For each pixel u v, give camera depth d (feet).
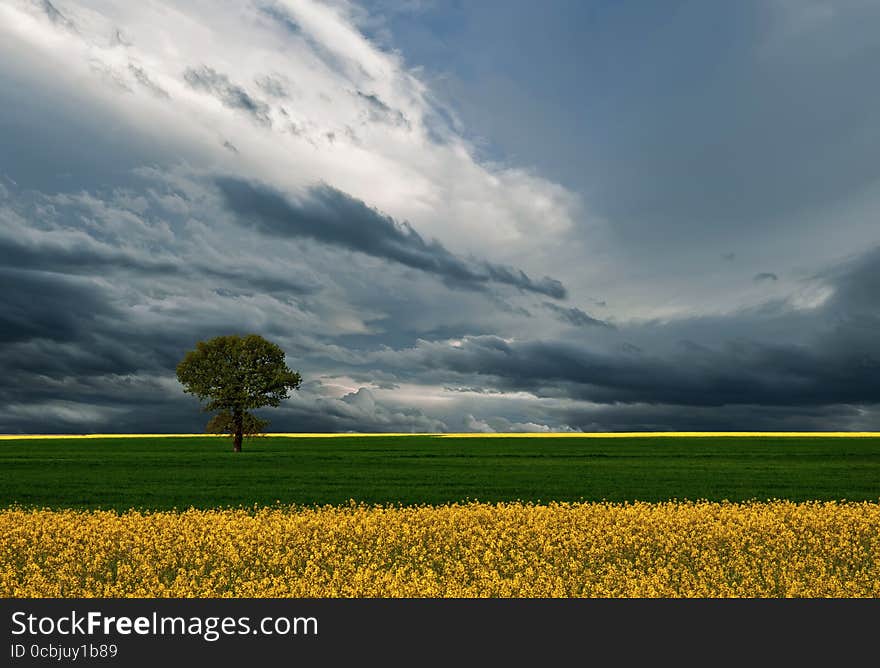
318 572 40.16
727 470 125.18
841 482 103.86
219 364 200.13
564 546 46.62
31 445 226.79
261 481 107.86
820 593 36.01
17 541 47.50
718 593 36.17
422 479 110.22
